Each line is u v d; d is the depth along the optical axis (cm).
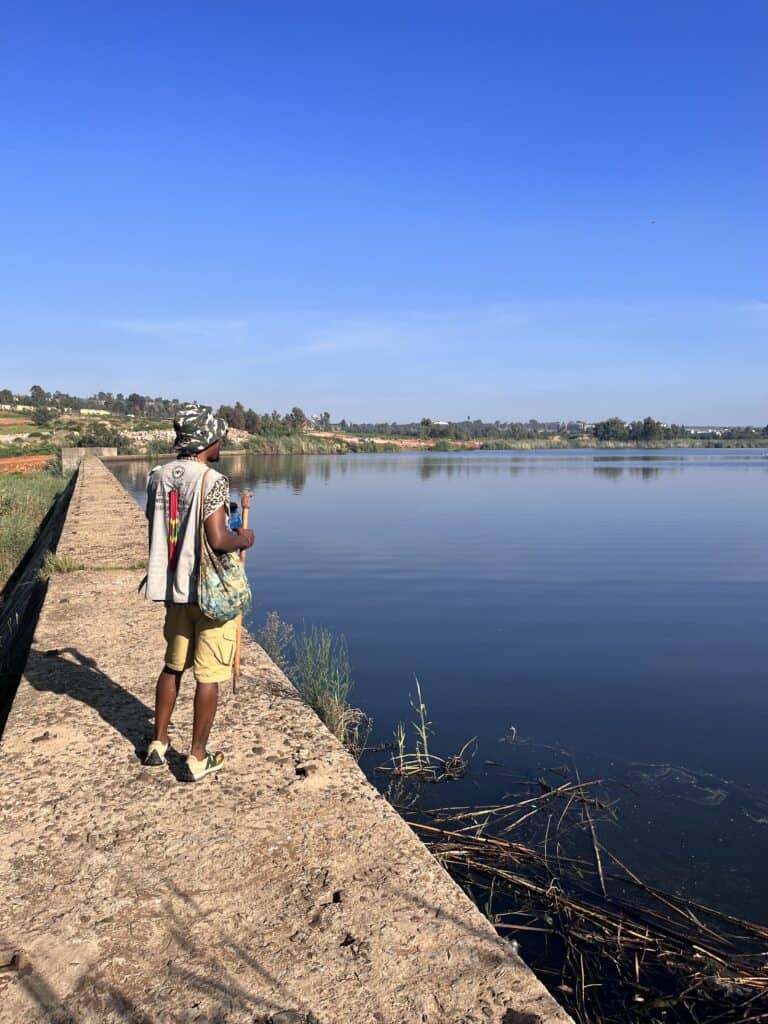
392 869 323
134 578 909
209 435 398
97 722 472
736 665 929
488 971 264
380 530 2333
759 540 2092
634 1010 342
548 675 885
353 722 712
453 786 586
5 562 1500
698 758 646
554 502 3303
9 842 339
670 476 5312
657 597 1348
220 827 354
